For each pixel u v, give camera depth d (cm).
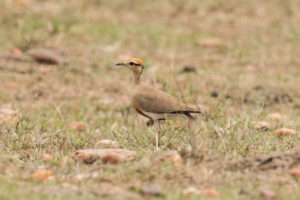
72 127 1229
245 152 975
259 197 762
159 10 2423
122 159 925
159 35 2180
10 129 1154
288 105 1525
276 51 2062
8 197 727
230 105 1476
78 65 1809
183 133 1103
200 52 2045
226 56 2008
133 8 2431
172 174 845
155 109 1070
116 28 2206
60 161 935
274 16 2394
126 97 1594
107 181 832
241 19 2362
